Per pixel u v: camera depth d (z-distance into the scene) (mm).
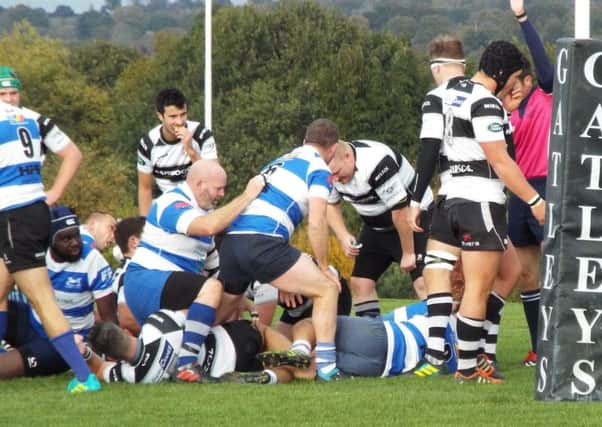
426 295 30391
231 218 26453
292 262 26453
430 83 164625
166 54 191875
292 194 26641
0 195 25047
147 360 25734
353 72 162000
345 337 27078
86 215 135750
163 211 27234
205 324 25875
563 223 22500
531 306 30594
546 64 30516
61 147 26297
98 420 21297
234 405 22703
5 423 21219
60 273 28422
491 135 24719
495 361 28828
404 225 31594
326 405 22625
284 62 175000
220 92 175500
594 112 22391
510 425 20422
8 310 28078
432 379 26656
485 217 25156
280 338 27094
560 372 22719
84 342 27359
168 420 21219
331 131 27484
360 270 33938
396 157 32031
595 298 22578
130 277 27453
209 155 35969
